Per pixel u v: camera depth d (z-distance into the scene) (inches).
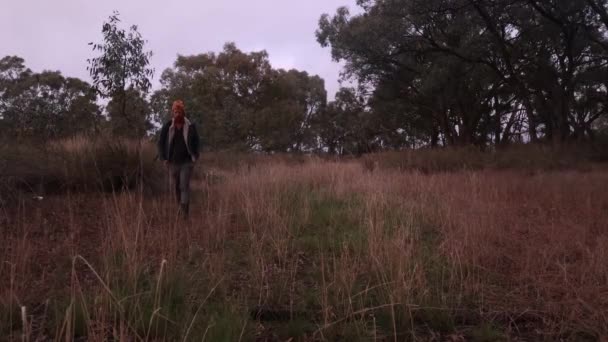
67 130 479.8
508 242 220.1
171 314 136.3
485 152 796.0
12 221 226.1
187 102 834.8
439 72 948.0
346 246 187.5
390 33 936.9
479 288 166.7
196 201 319.0
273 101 1702.8
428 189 346.6
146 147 373.1
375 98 1298.0
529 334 137.4
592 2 766.5
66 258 182.4
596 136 878.4
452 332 137.8
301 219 259.1
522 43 922.7
